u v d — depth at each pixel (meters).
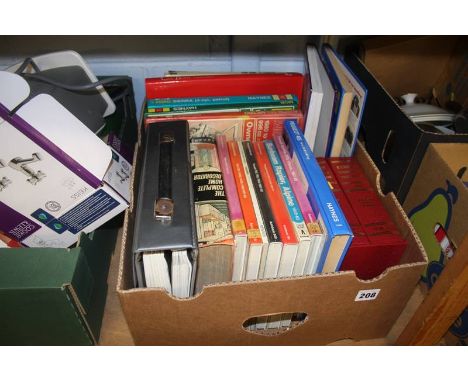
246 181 0.58
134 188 0.57
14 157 0.48
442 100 0.86
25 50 0.75
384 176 0.69
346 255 0.55
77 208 0.56
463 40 0.79
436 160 0.56
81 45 0.76
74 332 0.56
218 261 0.52
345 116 0.65
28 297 0.49
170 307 0.47
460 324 0.57
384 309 0.55
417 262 0.49
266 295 0.48
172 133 0.60
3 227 0.55
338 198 0.62
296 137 0.62
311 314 0.53
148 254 0.46
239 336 0.54
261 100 0.68
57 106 0.50
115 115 0.73
